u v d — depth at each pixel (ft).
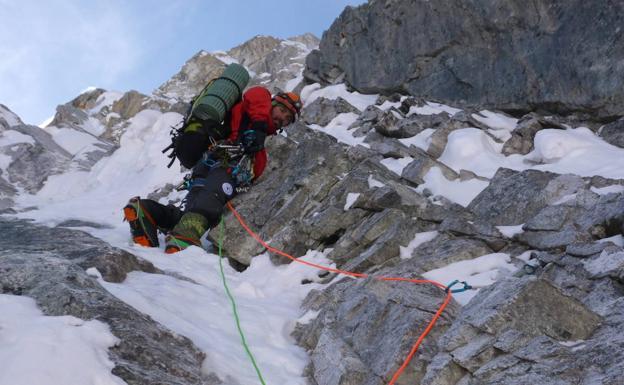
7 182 44.65
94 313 11.44
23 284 12.48
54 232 23.61
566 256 14.90
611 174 20.75
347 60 39.50
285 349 14.39
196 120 21.75
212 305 15.60
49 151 49.52
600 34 26.23
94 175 45.01
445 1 32.71
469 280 16.05
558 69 27.50
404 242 18.66
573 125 26.94
